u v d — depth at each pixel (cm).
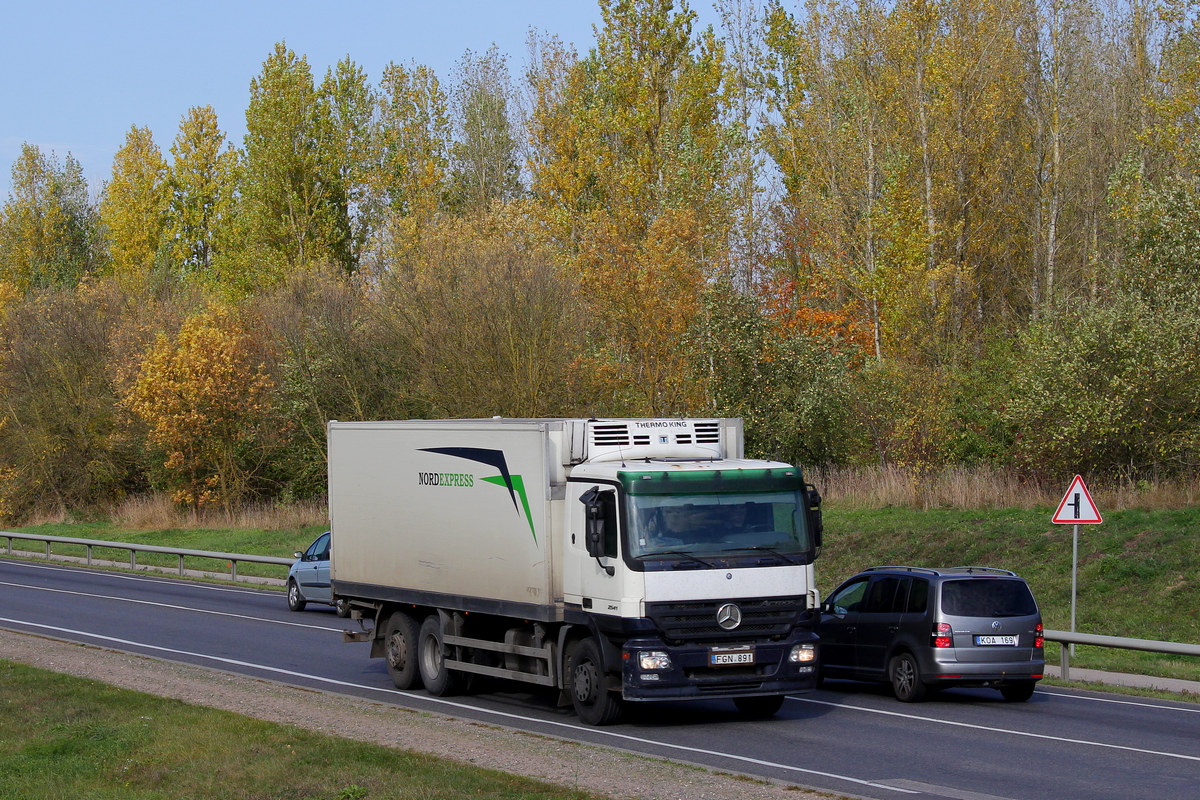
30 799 940
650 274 3553
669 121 4350
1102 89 4691
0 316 5653
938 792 968
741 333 3619
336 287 4550
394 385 4359
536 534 1383
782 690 1299
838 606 1677
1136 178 3691
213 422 4509
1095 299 3519
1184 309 2798
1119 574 2200
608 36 4466
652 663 1256
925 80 4091
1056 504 2736
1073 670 1777
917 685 1509
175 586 3266
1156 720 1373
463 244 3922
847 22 4294
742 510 1324
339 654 1941
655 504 1290
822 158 4316
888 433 3412
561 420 1400
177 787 970
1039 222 4275
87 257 8150
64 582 3322
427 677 1578
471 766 1022
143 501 5019
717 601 1284
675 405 3641
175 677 1586
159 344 4603
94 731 1191
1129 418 2734
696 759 1117
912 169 4047
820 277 4444
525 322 3672
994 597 1509
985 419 3294
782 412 3572
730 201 4069
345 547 1753
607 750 1111
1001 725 1334
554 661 1391
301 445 4506
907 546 2652
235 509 4597
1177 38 4262
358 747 1092
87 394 5250
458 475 1512
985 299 4512
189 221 7506
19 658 1748
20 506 5288
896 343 3825
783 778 1025
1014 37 4209
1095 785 1002
